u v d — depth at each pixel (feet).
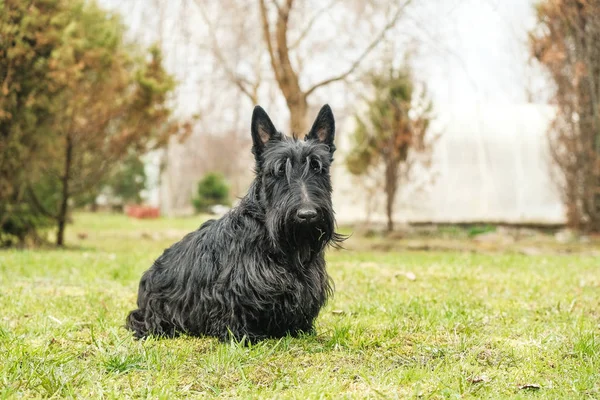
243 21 55.47
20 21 38.81
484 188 68.90
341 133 71.15
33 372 12.39
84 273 28.17
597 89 53.47
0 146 39.68
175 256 17.02
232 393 11.73
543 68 55.47
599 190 55.11
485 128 71.05
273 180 15.46
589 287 25.46
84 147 45.65
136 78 43.32
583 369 13.11
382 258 37.63
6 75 38.93
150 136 47.57
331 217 15.75
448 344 15.46
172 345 15.14
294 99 45.83
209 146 144.36
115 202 133.39
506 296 23.21
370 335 16.37
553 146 57.06
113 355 13.57
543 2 53.88
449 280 27.25
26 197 45.09
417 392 11.76
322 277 16.43
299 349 14.88
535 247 49.65
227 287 15.26
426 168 64.13
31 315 18.65
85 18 42.52
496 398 11.50
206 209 132.77
